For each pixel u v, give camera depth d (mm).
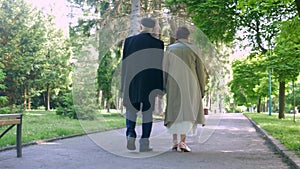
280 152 7035
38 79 30594
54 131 11352
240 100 46844
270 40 16984
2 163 5824
